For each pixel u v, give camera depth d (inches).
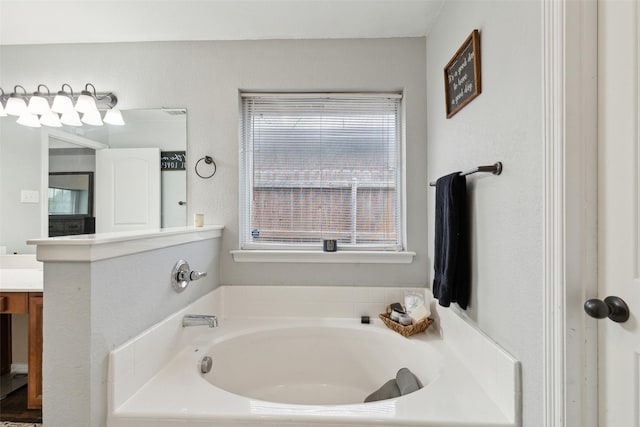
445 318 61.1
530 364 35.7
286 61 74.8
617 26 29.0
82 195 76.8
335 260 74.4
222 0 60.7
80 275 35.4
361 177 78.4
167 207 75.7
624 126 28.5
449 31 59.3
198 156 75.5
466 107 51.7
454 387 45.1
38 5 61.4
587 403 30.9
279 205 78.6
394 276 74.7
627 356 28.6
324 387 67.7
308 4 62.0
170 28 70.0
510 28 39.0
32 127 77.5
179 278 54.2
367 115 78.5
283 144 78.6
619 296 29.2
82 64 75.4
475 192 48.9
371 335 67.6
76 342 35.3
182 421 38.0
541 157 33.6
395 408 40.1
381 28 70.4
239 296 74.4
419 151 73.9
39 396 57.4
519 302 37.7
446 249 51.6
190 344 58.5
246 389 64.1
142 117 75.7
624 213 28.7
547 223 32.6
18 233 77.6
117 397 38.8
